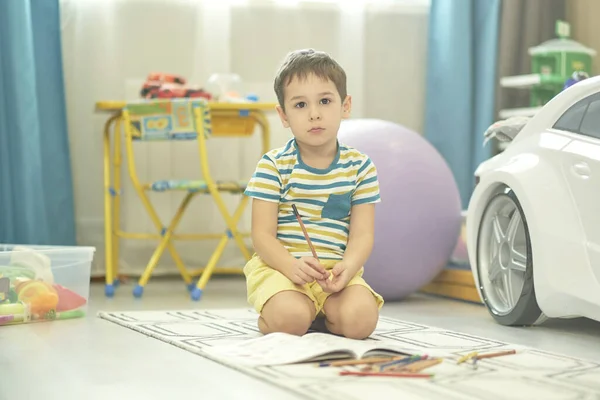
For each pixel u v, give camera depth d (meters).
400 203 2.74
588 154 2.01
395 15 3.80
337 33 3.72
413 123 3.84
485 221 2.40
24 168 3.13
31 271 2.31
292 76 1.94
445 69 3.69
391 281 2.80
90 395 1.41
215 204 3.64
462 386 1.41
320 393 1.36
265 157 2.00
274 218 1.99
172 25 3.55
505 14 3.74
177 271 3.64
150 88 3.19
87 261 2.40
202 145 3.02
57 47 3.32
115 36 3.49
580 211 2.02
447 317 2.51
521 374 1.52
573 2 3.89
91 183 3.50
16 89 3.12
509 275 2.31
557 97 2.21
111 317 2.33
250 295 2.01
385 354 1.66
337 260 1.98
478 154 3.71
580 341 2.04
